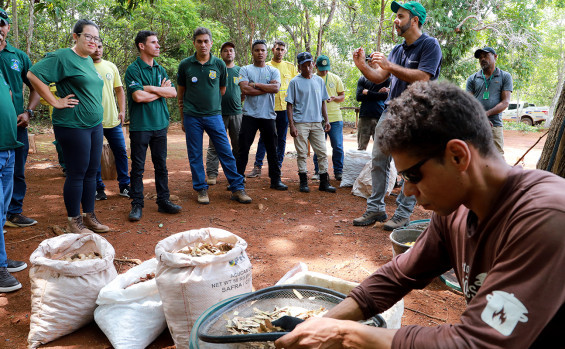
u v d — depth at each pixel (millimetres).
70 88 4094
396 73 4160
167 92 5117
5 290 3334
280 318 1836
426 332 1169
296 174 8148
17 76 4723
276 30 22375
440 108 1122
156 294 2740
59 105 3971
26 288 3436
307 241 4465
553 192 1066
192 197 6223
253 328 1839
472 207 1229
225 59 6969
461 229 1369
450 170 1150
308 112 6359
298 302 2115
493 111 6254
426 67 4145
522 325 1015
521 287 1032
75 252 3090
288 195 6422
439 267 1576
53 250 2943
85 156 4211
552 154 2459
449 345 1100
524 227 1054
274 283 3488
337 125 7371
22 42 16531
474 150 1143
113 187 6785
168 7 17094
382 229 4824
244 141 6438
